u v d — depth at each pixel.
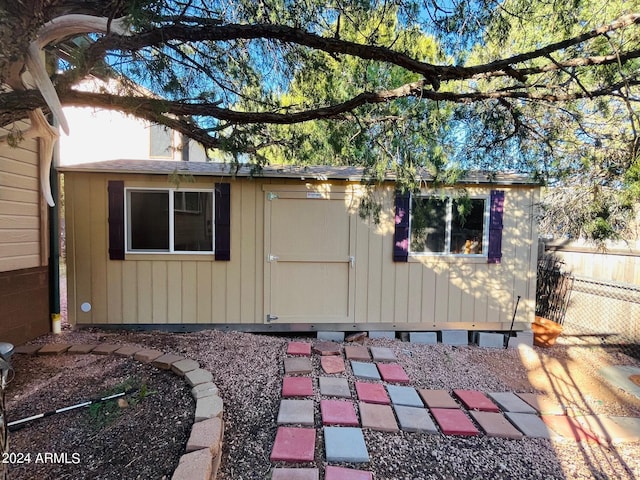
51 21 1.47
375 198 4.87
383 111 3.10
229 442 2.29
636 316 4.71
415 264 4.99
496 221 4.99
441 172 3.35
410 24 2.37
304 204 4.85
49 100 1.47
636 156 2.56
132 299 4.74
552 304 5.88
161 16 1.58
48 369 3.24
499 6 2.24
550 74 2.65
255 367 3.36
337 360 3.70
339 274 4.94
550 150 3.04
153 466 1.96
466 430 2.57
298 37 1.92
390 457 2.24
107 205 4.64
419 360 4.09
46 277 4.27
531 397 3.24
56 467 1.99
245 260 4.83
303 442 2.28
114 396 2.67
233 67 2.67
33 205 4.08
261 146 2.90
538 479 2.15
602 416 2.99
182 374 3.04
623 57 2.21
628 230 4.25
